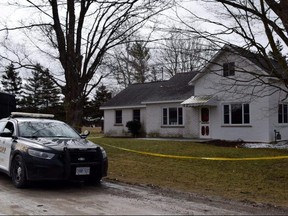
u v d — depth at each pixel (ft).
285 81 31.04
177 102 86.43
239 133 73.61
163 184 32.22
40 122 31.94
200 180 35.47
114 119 104.78
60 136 30.60
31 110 173.68
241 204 23.58
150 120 93.30
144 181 33.55
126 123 100.01
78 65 41.39
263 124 69.97
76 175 26.76
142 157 52.47
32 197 24.43
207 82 78.13
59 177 26.23
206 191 29.35
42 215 19.67
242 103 73.05
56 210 20.77
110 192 26.55
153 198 24.61
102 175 28.35
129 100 101.91
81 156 27.22
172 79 99.81
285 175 39.14
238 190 30.78
